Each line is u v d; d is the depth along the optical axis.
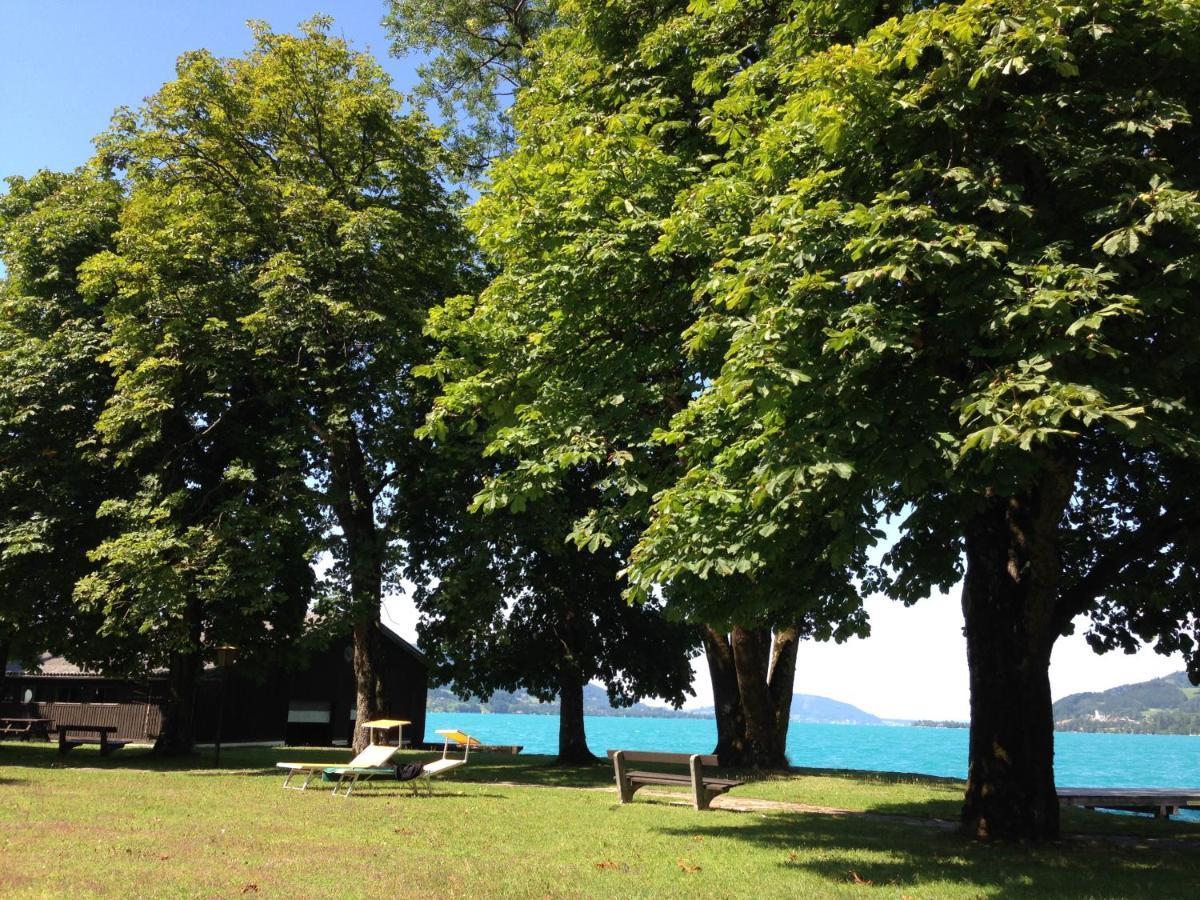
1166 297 7.84
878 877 8.48
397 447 21.28
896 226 8.48
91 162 24.41
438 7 28.42
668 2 15.04
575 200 12.53
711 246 10.91
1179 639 14.49
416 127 24.39
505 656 26.06
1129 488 13.64
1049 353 7.46
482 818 12.32
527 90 16.14
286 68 22.53
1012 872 8.88
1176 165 9.52
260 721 37.12
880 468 8.25
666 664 27.36
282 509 21.58
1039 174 9.34
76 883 7.11
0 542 21.64
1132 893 7.98
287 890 7.09
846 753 60.69
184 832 10.28
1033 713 11.08
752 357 8.40
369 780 18.03
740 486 9.64
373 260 21.80
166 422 22.88
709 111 11.84
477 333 13.84
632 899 7.08
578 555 23.95
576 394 12.42
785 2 12.81
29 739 33.50
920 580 13.14
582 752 25.62
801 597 10.22
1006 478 8.29
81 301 23.92
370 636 23.03
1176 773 41.84
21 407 21.73
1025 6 8.33
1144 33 8.93
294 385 21.61
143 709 35.50
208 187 23.11
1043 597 10.88
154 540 19.53
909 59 8.53
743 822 12.43
